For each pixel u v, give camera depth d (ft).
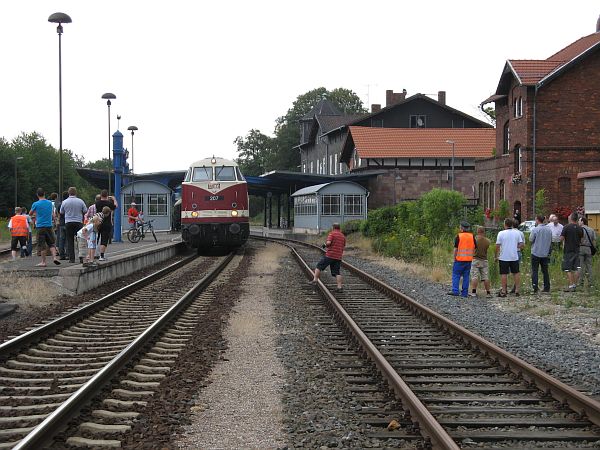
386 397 24.80
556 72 118.73
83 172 166.71
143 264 79.56
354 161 207.10
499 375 28.55
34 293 49.83
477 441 20.34
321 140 262.06
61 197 79.77
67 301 50.14
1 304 45.47
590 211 84.64
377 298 54.24
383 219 121.80
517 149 128.06
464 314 47.03
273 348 34.19
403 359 31.63
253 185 206.28
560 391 24.11
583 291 57.77
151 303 50.06
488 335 38.65
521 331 39.99
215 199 97.55
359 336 34.30
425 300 54.65
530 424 21.66
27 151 323.78
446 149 197.47
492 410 22.97
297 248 122.52
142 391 25.70
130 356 30.14
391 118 222.69
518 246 56.44
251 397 25.32
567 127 120.98
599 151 121.19
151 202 158.10
